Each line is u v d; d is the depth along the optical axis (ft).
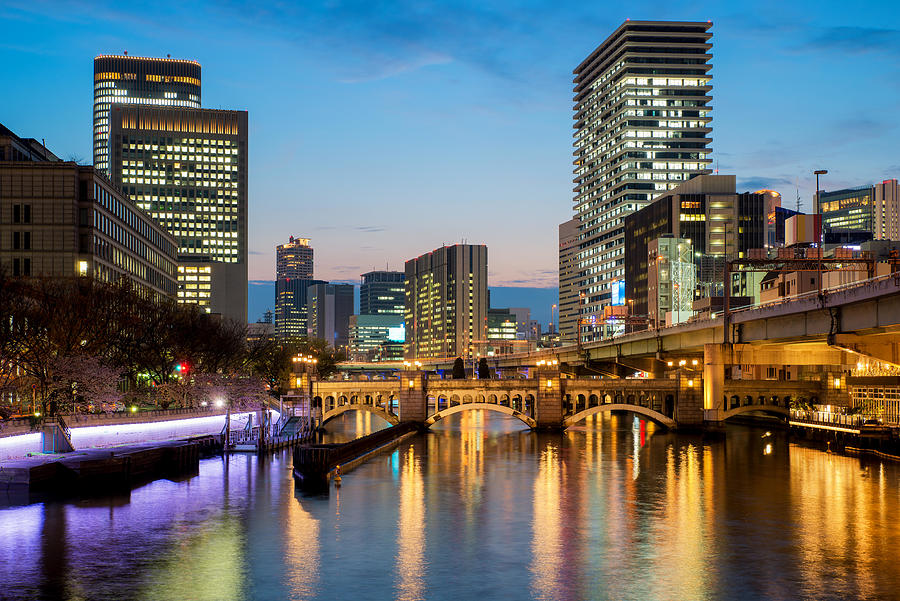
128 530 205.05
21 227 541.75
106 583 161.07
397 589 158.40
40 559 177.78
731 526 212.43
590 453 380.78
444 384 505.25
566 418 499.51
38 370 339.77
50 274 472.85
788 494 260.42
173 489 267.18
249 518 220.64
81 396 365.40
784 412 488.44
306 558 180.04
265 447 375.86
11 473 248.32
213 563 175.63
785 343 419.74
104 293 398.83
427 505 242.17
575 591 156.97
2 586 158.92
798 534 202.80
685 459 354.95
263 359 648.79
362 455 356.79
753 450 389.80
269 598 152.87
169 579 163.73
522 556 182.19
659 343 533.55
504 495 260.01
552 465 336.08
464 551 186.60
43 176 544.21
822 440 416.26
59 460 266.57
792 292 525.34
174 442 354.95
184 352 452.35
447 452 385.91
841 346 330.54
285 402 545.44
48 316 347.77
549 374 495.41
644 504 244.22
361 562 176.86
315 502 245.65
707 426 451.53
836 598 152.25
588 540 197.36
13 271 536.83
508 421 654.94
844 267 496.23
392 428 435.94
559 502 247.70
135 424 359.66
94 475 262.47
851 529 208.44
